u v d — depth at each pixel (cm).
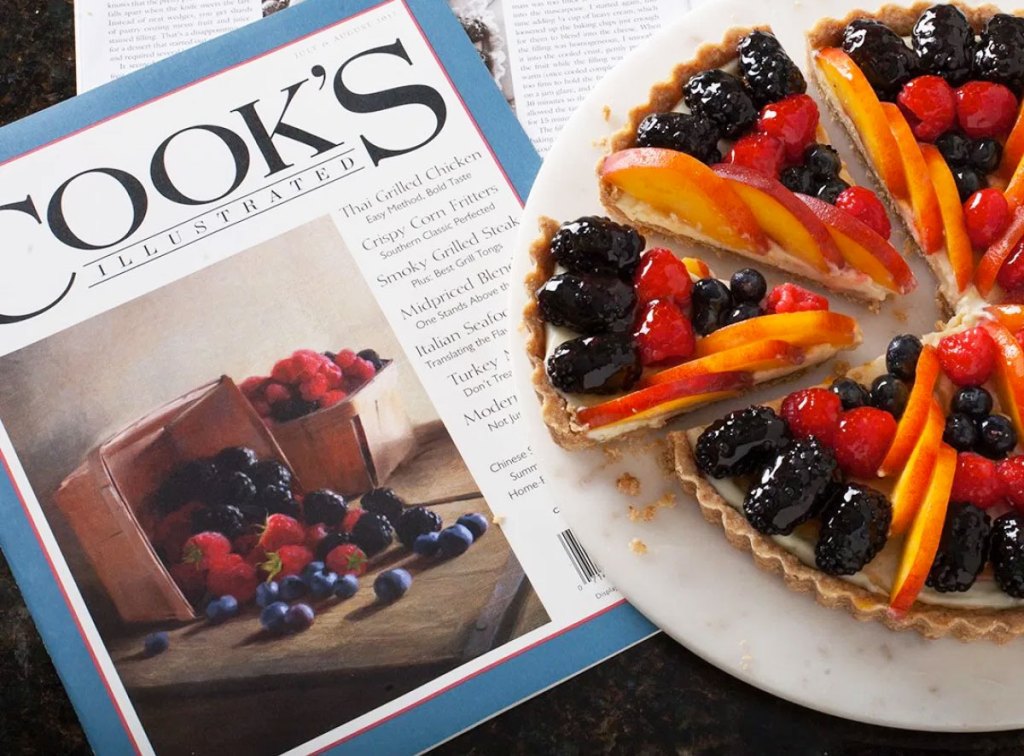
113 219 51
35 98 54
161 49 54
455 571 46
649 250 48
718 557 45
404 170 52
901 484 44
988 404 46
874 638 44
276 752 44
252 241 50
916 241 51
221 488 46
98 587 45
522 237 49
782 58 50
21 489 47
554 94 54
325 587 45
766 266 51
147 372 48
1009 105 49
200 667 45
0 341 49
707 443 44
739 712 44
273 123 52
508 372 48
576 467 47
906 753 44
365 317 49
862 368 49
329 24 54
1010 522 43
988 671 44
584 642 45
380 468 47
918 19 52
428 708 44
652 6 55
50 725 45
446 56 53
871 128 50
